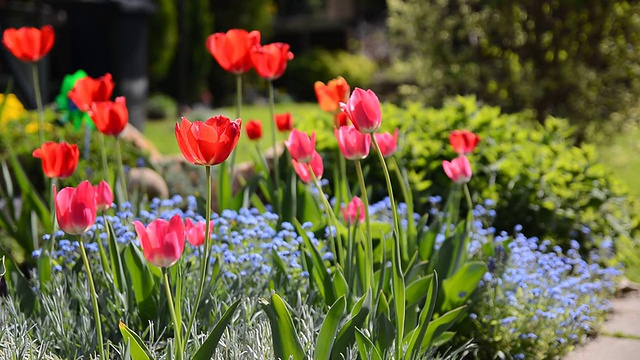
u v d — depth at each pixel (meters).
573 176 5.27
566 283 3.85
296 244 3.76
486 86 8.91
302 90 21.44
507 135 5.75
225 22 19.58
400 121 5.68
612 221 5.23
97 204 2.89
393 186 5.35
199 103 18.42
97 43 11.92
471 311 3.66
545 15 8.74
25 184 4.18
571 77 8.62
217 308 2.95
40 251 3.44
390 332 2.62
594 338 4.02
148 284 2.96
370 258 2.79
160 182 5.84
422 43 9.20
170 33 16.80
